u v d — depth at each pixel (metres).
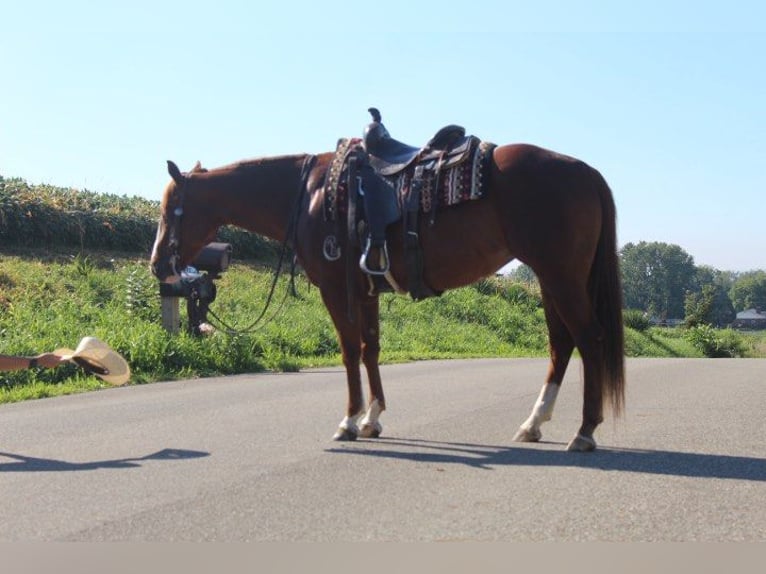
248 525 4.32
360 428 6.63
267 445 6.34
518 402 8.59
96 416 7.89
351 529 4.23
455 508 4.55
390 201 6.25
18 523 4.41
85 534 4.21
